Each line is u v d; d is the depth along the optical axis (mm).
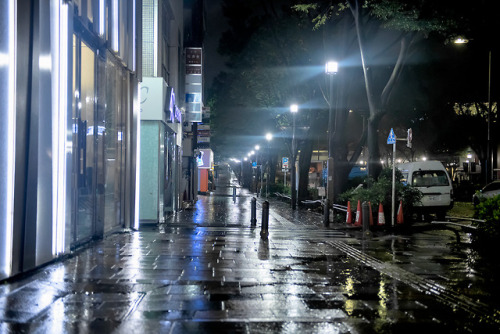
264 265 9211
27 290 6703
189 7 31391
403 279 8031
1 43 6941
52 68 8352
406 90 27766
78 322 5352
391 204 17703
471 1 15344
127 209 14742
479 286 7543
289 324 5426
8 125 7031
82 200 11039
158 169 17266
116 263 9016
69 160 9133
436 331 5266
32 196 7703
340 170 23297
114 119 13484
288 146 32781
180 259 9680
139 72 15359
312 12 23922
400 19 16094
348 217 18125
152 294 6703
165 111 17734
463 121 40250
